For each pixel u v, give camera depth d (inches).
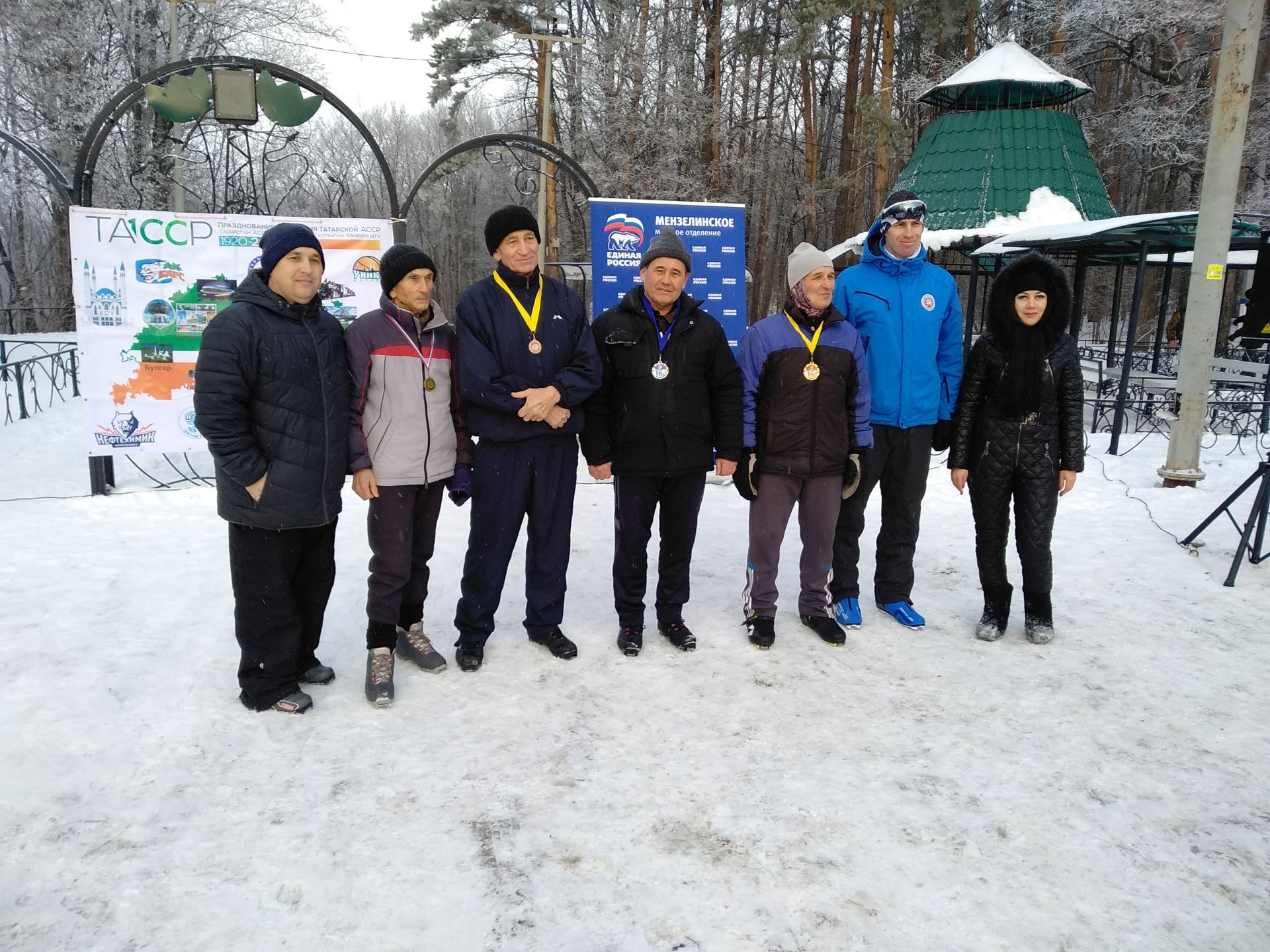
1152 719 131.6
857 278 164.7
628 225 287.6
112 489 276.8
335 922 86.1
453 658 151.6
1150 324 971.3
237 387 117.0
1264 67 796.0
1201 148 799.7
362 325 134.9
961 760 118.8
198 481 301.7
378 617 136.9
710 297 295.7
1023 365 153.1
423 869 94.3
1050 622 162.6
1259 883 93.9
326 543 133.3
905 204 157.5
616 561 156.3
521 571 199.6
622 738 123.7
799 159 1231.5
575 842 99.3
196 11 789.2
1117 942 84.6
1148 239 359.3
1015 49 507.5
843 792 110.3
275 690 130.6
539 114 800.3
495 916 87.0
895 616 173.2
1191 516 246.2
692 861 96.0
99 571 192.5
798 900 90.0
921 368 162.2
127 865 94.3
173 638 156.4
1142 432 427.2
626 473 149.0
